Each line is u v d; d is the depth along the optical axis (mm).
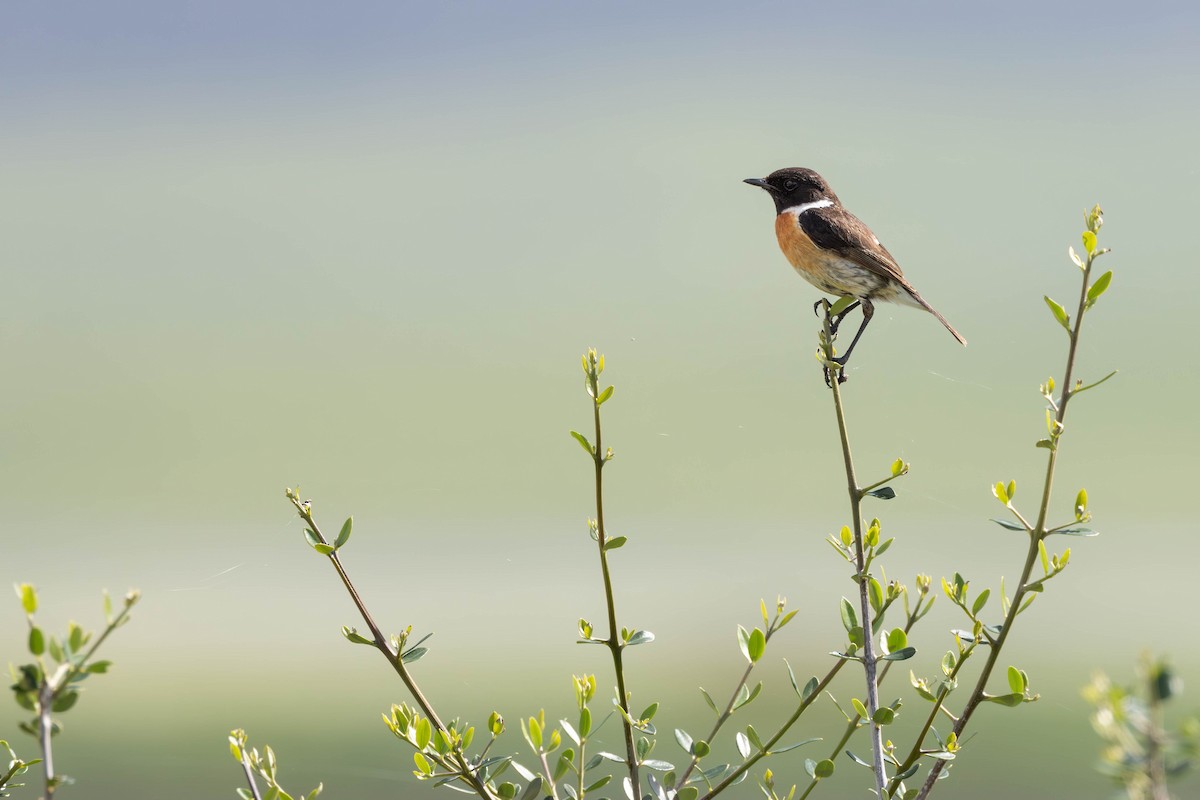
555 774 3051
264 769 3057
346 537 3129
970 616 3039
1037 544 2926
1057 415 2922
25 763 2852
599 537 3002
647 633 3008
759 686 3156
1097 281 2904
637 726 3039
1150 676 1677
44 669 2148
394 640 3115
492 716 3051
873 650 3078
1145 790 1657
